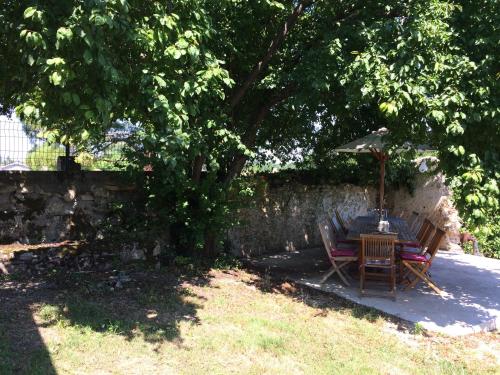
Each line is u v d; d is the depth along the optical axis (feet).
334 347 15.05
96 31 11.34
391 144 18.75
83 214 23.27
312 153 32.78
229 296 19.72
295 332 16.03
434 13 16.19
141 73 13.82
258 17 22.91
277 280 23.47
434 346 15.85
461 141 16.33
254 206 28.94
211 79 15.72
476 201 14.84
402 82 15.94
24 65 13.52
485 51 16.31
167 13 14.46
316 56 19.63
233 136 21.17
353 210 36.91
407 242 21.94
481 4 16.53
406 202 38.34
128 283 20.16
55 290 18.51
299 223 32.91
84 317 15.75
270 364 13.37
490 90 15.89
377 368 13.67
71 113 12.99
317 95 20.45
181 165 20.16
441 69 15.66
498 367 14.46
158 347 13.89
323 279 22.79
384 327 17.44
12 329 14.32
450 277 25.63
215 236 25.41
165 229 24.57
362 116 28.84
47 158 22.50
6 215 21.45
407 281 23.62
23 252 20.51
